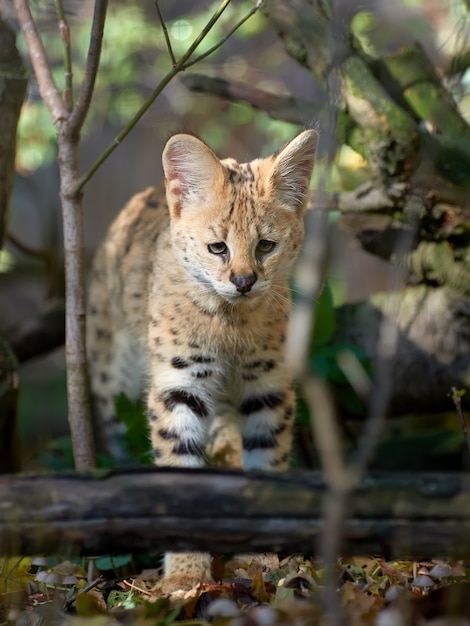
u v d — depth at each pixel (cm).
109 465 758
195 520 381
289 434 658
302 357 334
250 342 634
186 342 633
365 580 499
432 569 491
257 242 607
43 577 512
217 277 601
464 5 748
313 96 1048
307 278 381
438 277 739
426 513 372
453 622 397
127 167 1515
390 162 681
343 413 780
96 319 854
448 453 810
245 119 1145
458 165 679
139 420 751
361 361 741
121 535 384
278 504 378
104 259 846
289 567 524
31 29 596
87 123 1092
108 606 491
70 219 595
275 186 614
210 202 607
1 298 1426
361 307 797
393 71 724
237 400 670
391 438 829
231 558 623
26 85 699
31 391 1302
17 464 705
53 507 381
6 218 708
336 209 746
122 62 1041
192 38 998
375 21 988
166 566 586
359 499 375
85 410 611
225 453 725
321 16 694
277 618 417
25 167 1155
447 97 705
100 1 533
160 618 450
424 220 719
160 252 665
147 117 1167
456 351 745
